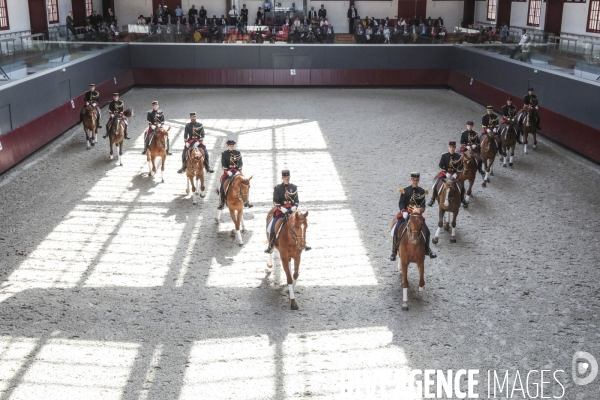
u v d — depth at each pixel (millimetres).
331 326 11406
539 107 26047
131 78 36938
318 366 10156
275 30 37531
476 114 30250
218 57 37562
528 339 10945
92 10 42312
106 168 20781
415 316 11750
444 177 14930
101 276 13188
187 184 18156
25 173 20109
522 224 16203
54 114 24562
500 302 12258
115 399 9266
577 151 22922
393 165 21297
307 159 21984
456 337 11031
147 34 37219
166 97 34219
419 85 38500
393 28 38062
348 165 21266
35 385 9555
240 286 12898
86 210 16922
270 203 17594
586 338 10961
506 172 20766
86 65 28844
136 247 14648
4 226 15703
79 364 10117
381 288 12844
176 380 9750
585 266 13789
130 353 10469
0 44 22516
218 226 16000
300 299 12391
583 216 16750
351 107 31906
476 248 14766
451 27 46969
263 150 23156
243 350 10602
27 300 12109
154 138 19219
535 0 39156
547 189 18984
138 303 12125
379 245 14891
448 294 12594
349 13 45031
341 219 16453
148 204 17484
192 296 12453
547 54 27312
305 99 34188
